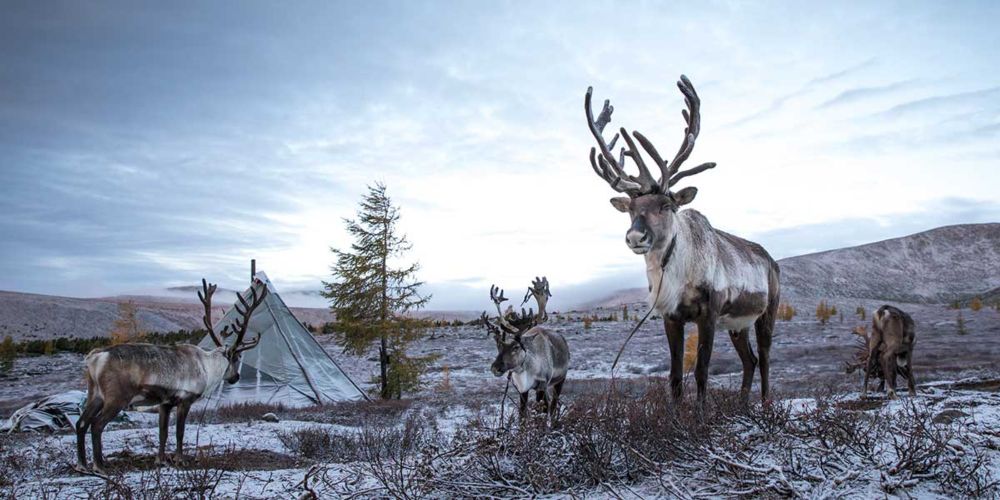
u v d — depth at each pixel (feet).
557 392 31.89
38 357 163.02
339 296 88.22
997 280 410.93
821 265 432.25
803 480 13.79
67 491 19.30
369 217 88.63
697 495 13.30
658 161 21.84
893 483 12.98
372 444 28.09
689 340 79.77
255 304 29.60
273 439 34.40
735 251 24.75
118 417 46.03
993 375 51.37
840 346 135.23
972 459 14.99
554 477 15.79
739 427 18.19
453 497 16.03
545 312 32.48
